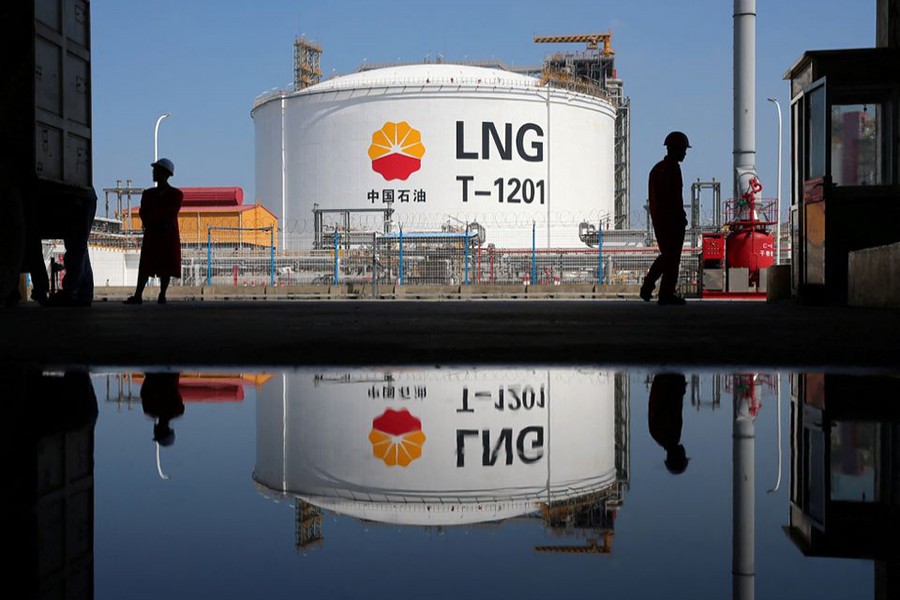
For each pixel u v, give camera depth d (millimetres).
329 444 1317
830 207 9930
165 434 1426
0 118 8266
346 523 837
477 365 2775
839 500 934
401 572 687
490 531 806
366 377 2402
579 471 1101
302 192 53219
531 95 51781
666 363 2852
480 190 50969
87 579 669
